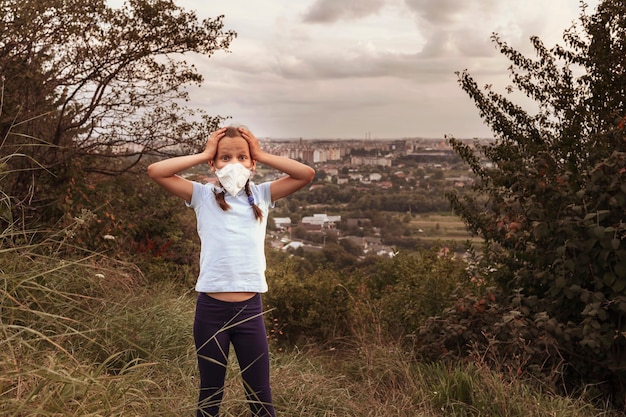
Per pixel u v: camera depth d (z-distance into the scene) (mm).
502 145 6648
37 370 1979
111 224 6070
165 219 7926
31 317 3031
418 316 5520
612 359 3875
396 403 3576
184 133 7039
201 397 2631
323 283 6949
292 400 3436
